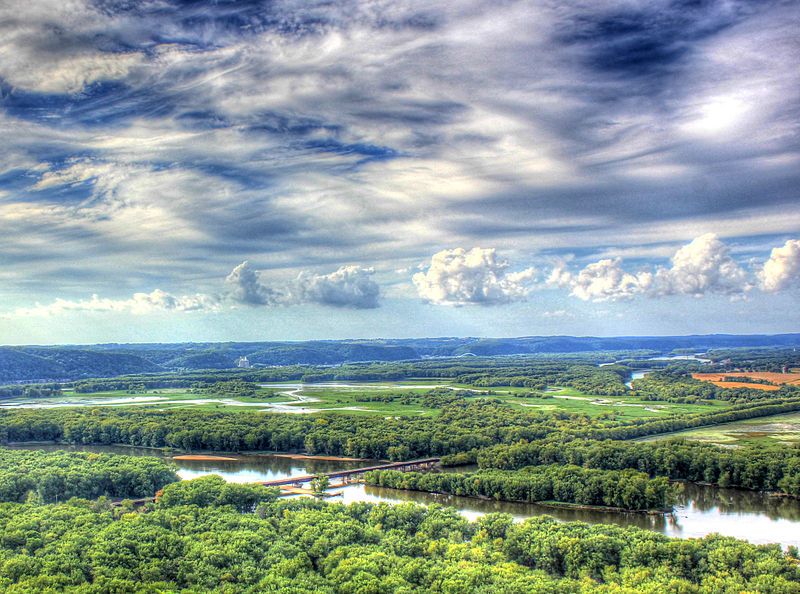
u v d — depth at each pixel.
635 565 171.75
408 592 145.88
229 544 174.75
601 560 175.50
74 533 178.88
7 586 145.88
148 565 162.00
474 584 153.50
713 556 170.38
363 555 170.00
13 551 168.50
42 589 142.75
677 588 152.62
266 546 177.62
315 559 175.25
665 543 178.12
